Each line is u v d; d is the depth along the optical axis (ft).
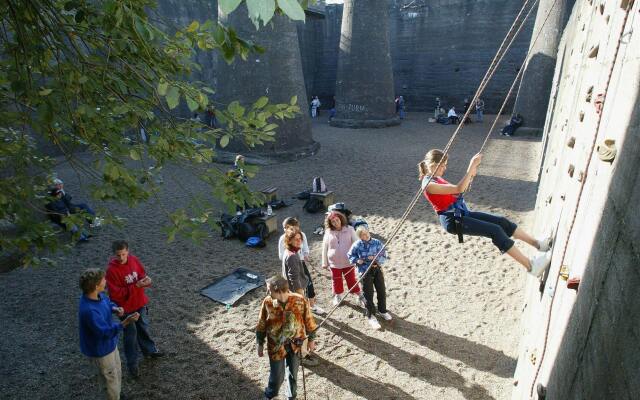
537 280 16.03
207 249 32.04
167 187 45.65
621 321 4.71
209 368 19.57
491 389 17.53
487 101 98.12
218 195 11.41
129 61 10.73
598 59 11.34
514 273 26.66
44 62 10.27
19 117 10.59
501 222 12.53
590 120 10.08
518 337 20.52
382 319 22.63
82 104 9.55
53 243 12.36
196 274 28.30
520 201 39.19
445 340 20.83
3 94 10.69
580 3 32.71
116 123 11.41
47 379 19.11
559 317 8.80
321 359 19.95
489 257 28.86
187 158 11.60
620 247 5.25
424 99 106.63
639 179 4.98
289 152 57.98
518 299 23.81
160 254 31.30
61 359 20.42
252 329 22.36
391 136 75.25
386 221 36.09
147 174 11.59
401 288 25.67
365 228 21.12
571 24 40.22
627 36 7.16
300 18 4.59
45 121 9.48
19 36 9.52
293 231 19.92
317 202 39.24
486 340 20.61
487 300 24.00
